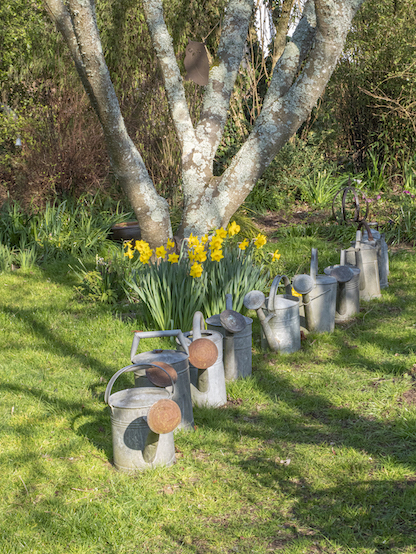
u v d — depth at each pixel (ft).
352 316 18.54
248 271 17.60
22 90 37.35
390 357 15.14
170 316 17.02
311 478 9.96
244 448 11.12
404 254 25.67
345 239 28.12
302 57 20.61
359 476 9.86
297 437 11.45
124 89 35.70
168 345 16.46
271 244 27.71
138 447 10.14
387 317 18.38
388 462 10.22
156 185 34.78
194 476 10.19
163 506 9.27
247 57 37.47
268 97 20.62
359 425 11.74
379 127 37.93
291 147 36.55
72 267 26.02
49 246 27.96
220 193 21.12
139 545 8.41
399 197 33.37
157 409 9.47
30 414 12.57
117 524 8.80
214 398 12.86
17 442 11.33
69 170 33.47
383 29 35.29
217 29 36.60
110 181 35.53
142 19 34.12
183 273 16.85
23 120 33.83
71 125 35.29
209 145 21.31
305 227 30.66
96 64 17.35
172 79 21.40
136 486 9.79
